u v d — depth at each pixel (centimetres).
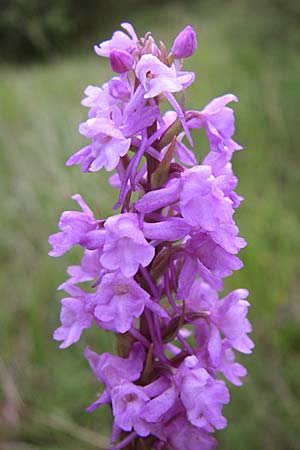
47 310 26
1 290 28
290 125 37
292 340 23
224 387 12
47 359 24
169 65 12
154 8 120
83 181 27
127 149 11
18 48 115
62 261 26
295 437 20
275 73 44
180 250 12
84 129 12
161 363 13
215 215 11
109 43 12
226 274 12
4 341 25
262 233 27
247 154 34
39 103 53
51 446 21
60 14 101
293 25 62
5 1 110
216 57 59
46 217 29
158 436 13
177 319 13
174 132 12
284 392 21
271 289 24
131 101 11
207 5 102
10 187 34
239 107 39
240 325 13
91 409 13
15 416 22
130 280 11
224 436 20
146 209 12
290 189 32
